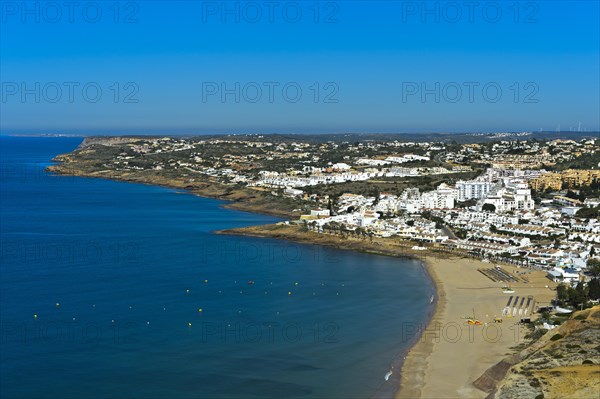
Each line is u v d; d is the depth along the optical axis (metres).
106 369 141.50
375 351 155.12
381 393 131.38
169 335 164.88
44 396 127.69
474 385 134.88
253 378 137.88
